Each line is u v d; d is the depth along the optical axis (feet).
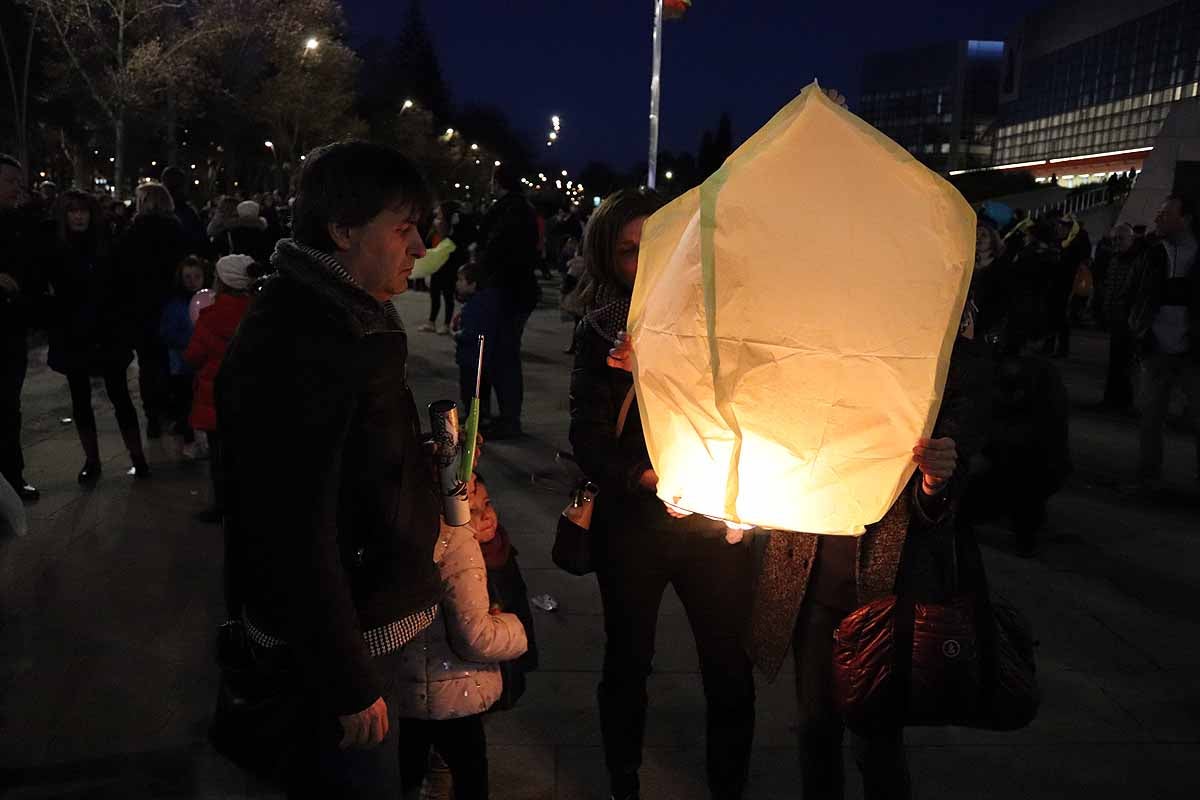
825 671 8.34
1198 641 14.51
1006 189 195.52
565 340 45.21
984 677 7.38
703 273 5.71
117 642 13.88
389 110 222.89
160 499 20.35
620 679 9.34
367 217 6.18
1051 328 45.50
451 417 7.54
